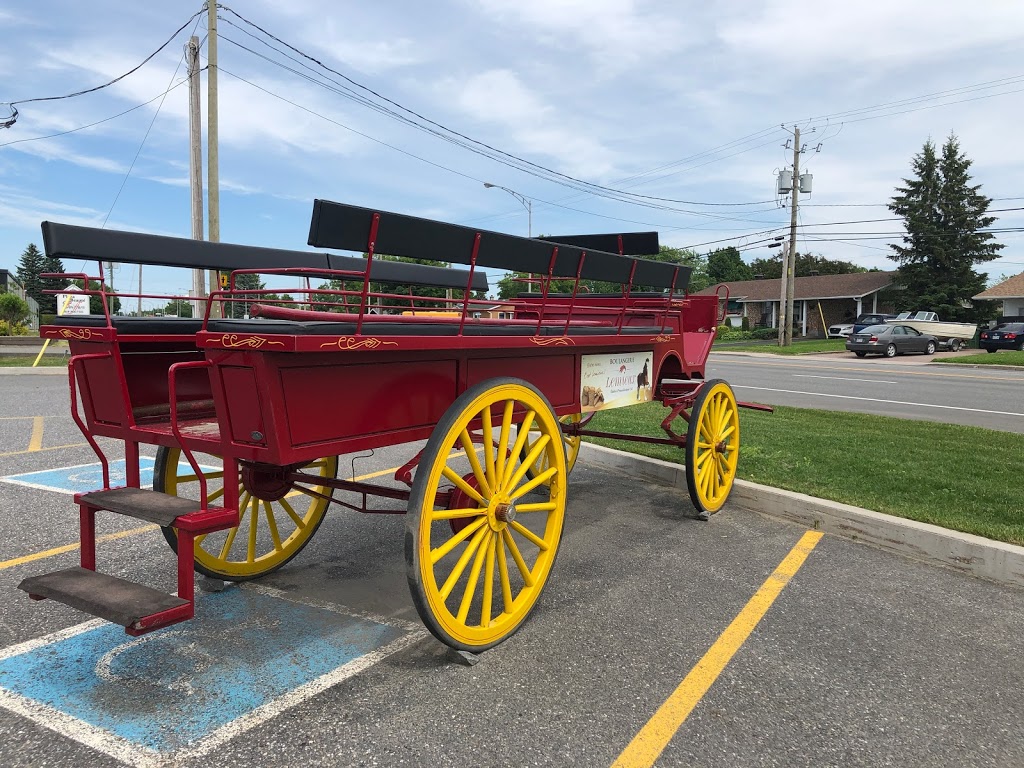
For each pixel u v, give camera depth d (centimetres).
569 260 359
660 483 624
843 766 234
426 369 311
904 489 543
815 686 283
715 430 513
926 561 429
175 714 257
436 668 295
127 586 263
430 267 527
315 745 240
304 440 260
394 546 450
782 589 383
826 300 4816
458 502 324
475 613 352
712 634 329
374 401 288
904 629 336
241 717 256
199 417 349
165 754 233
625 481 631
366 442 285
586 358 420
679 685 283
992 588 389
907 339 2656
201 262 373
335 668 293
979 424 987
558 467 352
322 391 265
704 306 604
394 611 352
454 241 284
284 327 240
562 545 454
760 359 2544
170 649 308
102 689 274
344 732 247
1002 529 432
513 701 269
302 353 253
